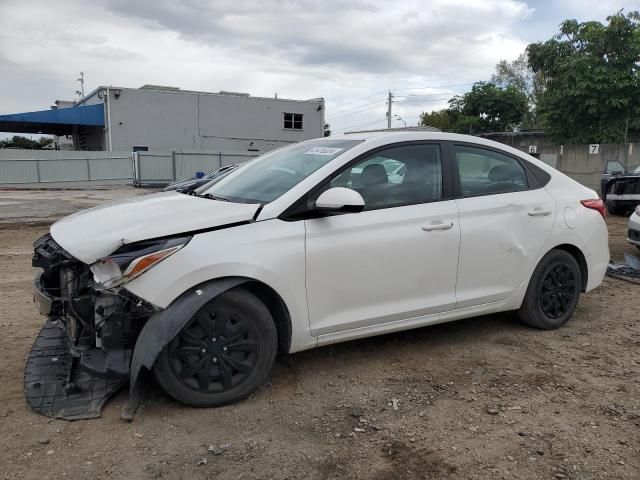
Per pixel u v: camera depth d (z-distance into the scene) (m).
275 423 3.29
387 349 4.45
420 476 2.81
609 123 23.14
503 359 4.29
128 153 31.94
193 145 36.50
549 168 5.01
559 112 24.05
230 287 3.35
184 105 35.88
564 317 4.98
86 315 3.40
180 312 3.19
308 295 3.65
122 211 3.82
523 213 4.59
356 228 3.79
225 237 3.40
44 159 30.44
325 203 3.52
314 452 3.01
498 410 3.48
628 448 3.07
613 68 22.73
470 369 4.10
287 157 4.45
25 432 3.10
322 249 3.66
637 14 22.97
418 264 4.05
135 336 3.36
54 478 2.73
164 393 3.57
